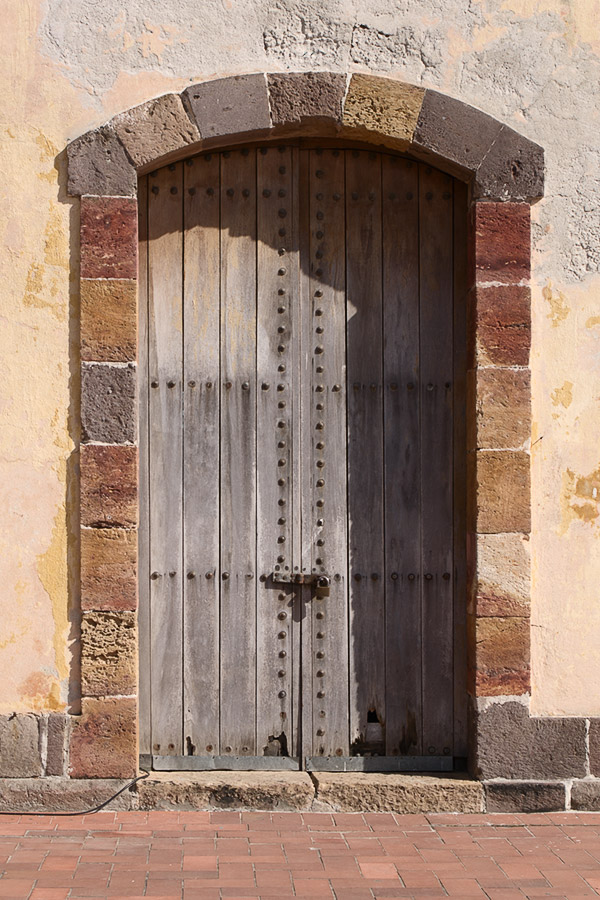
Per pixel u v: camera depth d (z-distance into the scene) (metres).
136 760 4.92
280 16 5.05
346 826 4.73
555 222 5.09
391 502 5.24
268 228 5.25
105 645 4.89
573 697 5.03
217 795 4.92
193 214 5.22
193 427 5.20
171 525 5.18
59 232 4.96
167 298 5.21
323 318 5.26
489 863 4.29
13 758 4.87
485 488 5.00
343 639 5.20
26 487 4.93
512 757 4.98
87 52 4.99
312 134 5.16
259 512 5.20
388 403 5.25
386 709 5.20
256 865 4.22
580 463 5.07
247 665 5.18
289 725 5.19
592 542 5.06
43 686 4.91
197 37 5.03
